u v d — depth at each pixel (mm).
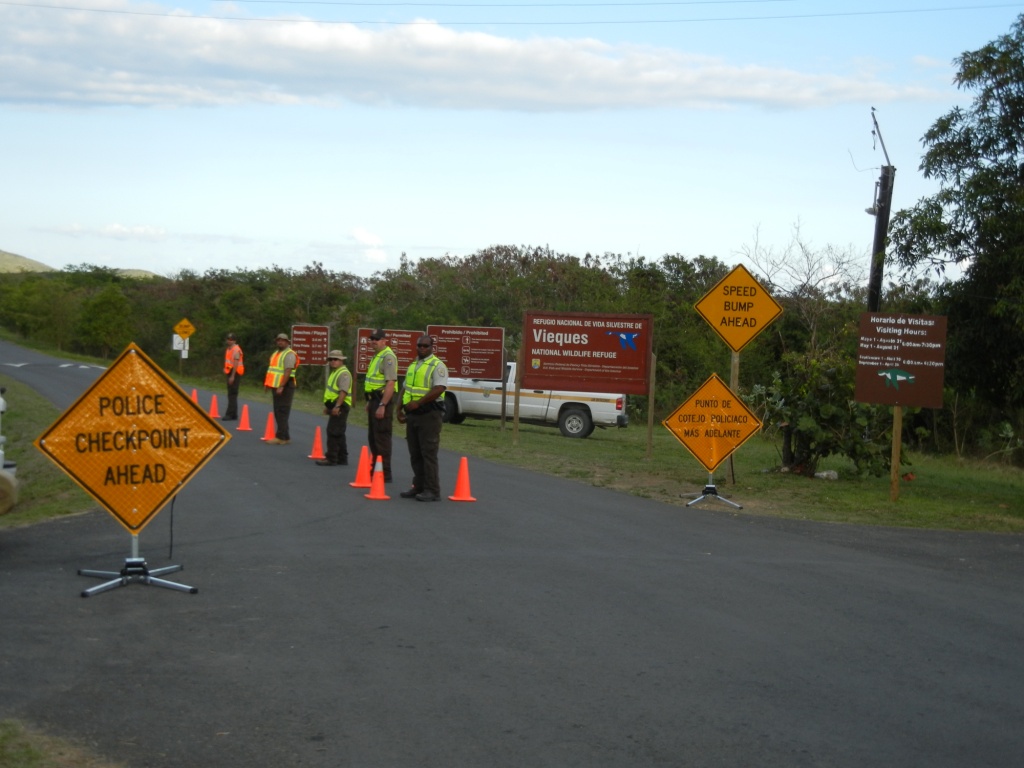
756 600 8391
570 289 41562
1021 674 6703
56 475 15125
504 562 9438
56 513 11414
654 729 5504
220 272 62969
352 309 45750
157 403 8359
